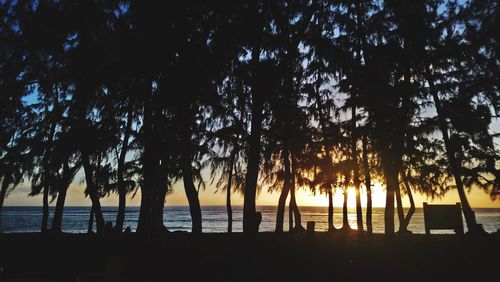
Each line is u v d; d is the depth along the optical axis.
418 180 19.92
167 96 11.80
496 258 12.48
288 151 18.31
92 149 15.98
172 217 90.38
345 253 14.10
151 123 12.33
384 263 12.50
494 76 15.62
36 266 12.24
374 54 15.97
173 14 11.68
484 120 16.16
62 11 13.77
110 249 14.47
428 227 17.05
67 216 97.31
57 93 17.97
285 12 15.17
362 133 17.03
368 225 17.05
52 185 21.23
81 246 15.23
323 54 18.30
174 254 13.32
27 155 19.41
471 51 15.64
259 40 13.88
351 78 17.03
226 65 13.11
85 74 13.57
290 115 15.89
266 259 12.91
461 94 16.38
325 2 17.98
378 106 15.32
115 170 20.77
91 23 13.39
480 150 17.64
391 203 15.69
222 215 105.62
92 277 6.96
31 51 14.58
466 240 16.08
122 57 12.12
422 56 15.98
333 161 19.12
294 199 21.48
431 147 19.11
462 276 10.62
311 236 15.65
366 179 17.64
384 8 17.00
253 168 13.89
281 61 14.82
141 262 12.35
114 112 15.46
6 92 15.32
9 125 18.84
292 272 11.33
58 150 16.05
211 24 12.40
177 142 12.20
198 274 10.98
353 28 18.09
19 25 14.31
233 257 12.98
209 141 16.08
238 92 14.91
